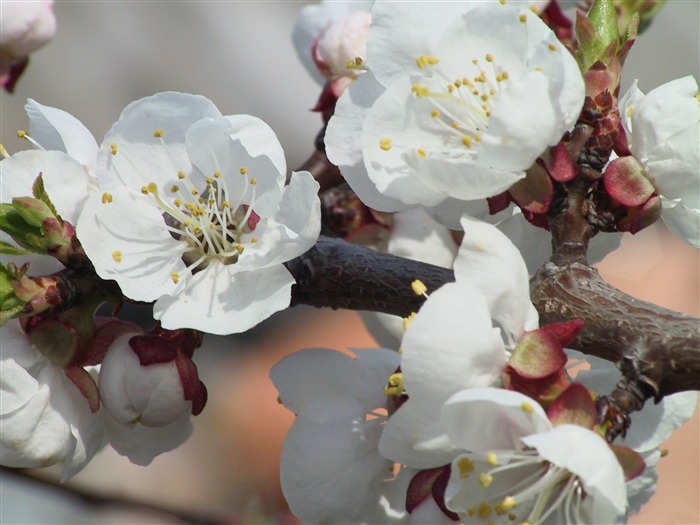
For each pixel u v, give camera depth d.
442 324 0.24
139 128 0.26
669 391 0.24
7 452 0.26
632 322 0.25
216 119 0.26
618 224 0.26
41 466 0.26
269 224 0.26
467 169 0.25
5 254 0.26
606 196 0.26
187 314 0.26
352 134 0.26
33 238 0.25
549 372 0.24
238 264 0.26
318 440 0.26
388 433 0.24
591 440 0.23
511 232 0.27
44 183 0.26
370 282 0.27
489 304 0.24
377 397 0.26
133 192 0.26
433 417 0.24
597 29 0.26
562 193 0.26
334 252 0.27
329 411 0.26
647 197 0.26
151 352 0.26
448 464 0.25
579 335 0.25
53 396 0.26
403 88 0.25
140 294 0.26
